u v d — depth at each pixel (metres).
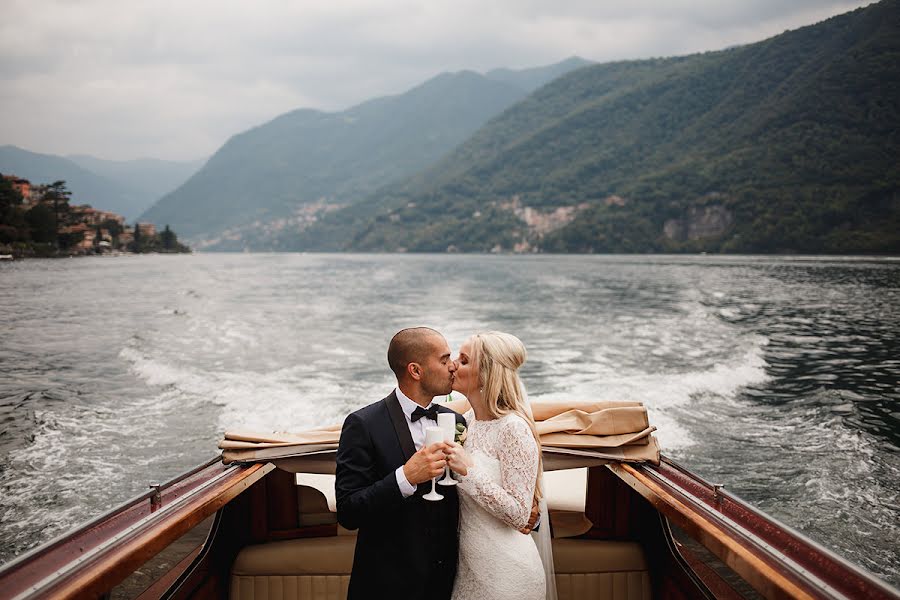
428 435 2.13
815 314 26.06
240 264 110.75
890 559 5.24
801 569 1.60
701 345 17.36
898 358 15.33
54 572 1.56
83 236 150.50
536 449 2.23
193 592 2.68
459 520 2.32
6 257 120.31
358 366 14.41
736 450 8.05
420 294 40.78
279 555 3.04
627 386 11.82
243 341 18.75
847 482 6.89
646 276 61.28
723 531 1.89
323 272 77.81
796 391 11.54
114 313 28.41
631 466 2.70
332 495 3.19
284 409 10.23
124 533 1.83
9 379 12.89
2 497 6.46
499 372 2.25
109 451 8.03
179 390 11.68
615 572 3.03
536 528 2.45
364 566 2.21
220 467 2.75
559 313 27.62
